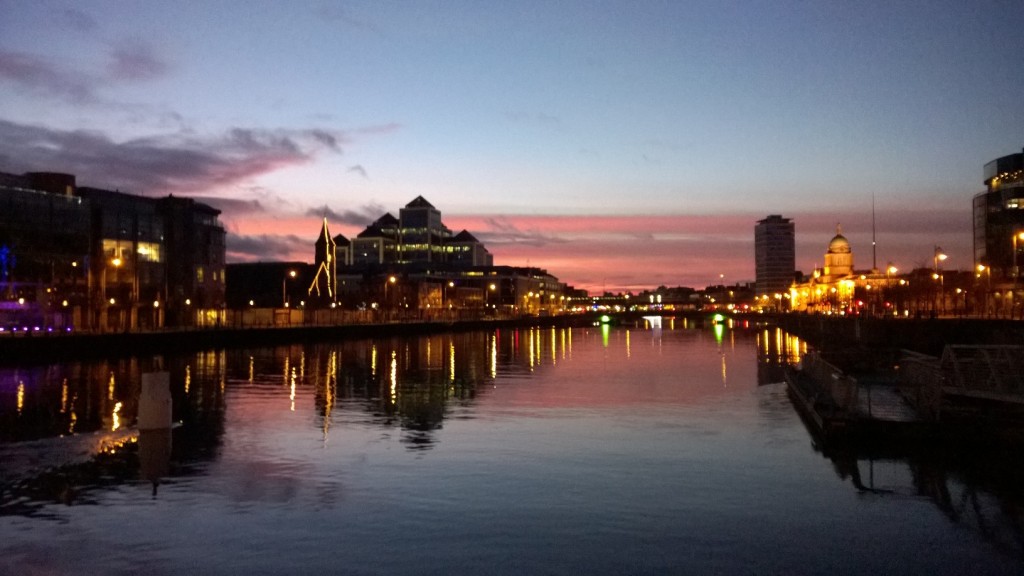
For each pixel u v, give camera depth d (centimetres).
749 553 2234
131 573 2055
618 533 2383
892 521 2527
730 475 3083
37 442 3669
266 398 5469
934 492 2856
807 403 4416
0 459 3297
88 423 4288
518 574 2066
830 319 13412
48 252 11312
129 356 9888
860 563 2172
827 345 12156
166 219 14788
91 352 9469
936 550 2272
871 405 4319
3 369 7856
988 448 3516
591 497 2755
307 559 2156
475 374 7531
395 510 2589
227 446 3606
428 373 7619
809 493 2834
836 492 2850
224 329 12519
